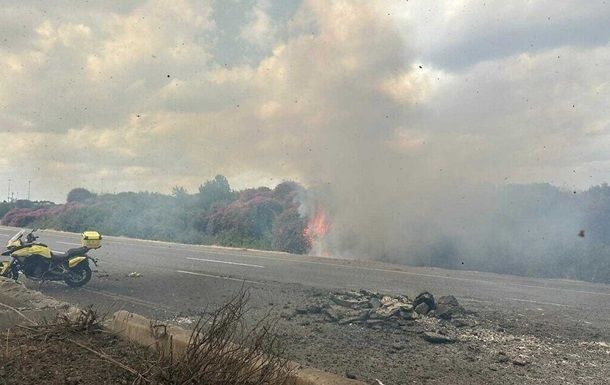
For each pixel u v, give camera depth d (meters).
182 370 3.66
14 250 11.16
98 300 9.59
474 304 10.58
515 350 6.99
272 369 3.77
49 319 5.57
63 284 11.63
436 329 8.00
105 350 4.29
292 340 6.86
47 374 3.63
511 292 12.80
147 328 4.68
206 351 3.76
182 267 15.58
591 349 7.18
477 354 6.70
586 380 5.75
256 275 14.04
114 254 19.58
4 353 3.96
